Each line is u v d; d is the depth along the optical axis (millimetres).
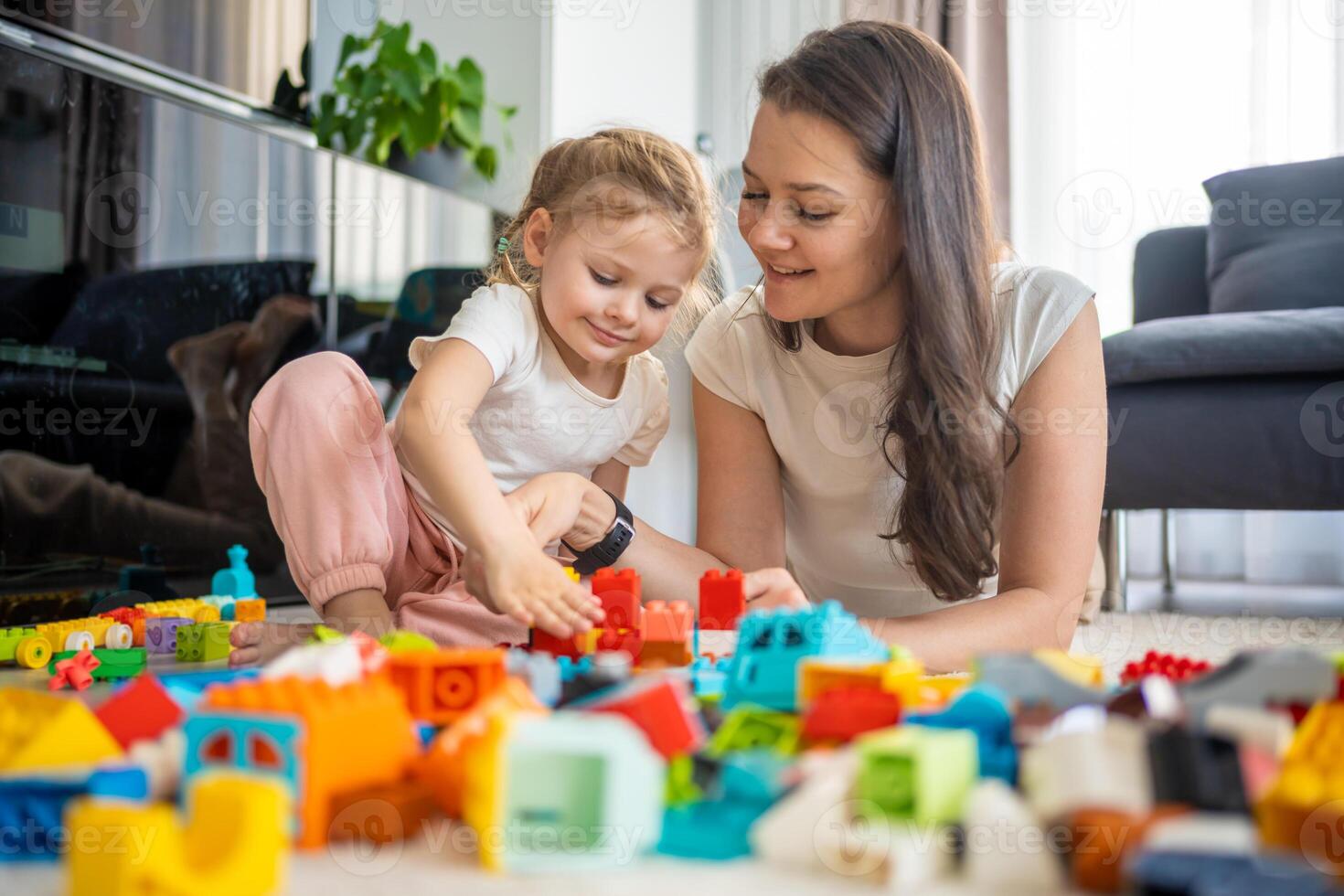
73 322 1708
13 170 1623
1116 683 833
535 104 2795
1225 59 3277
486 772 391
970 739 427
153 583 1834
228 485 1974
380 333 2297
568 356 1343
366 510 1165
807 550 1401
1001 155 3363
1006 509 1153
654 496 2547
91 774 419
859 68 1083
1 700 507
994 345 1169
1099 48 3355
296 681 446
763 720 536
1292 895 303
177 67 1900
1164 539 2920
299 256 2104
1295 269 2469
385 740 443
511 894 365
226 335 1966
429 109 2559
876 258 1115
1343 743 415
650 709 479
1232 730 455
